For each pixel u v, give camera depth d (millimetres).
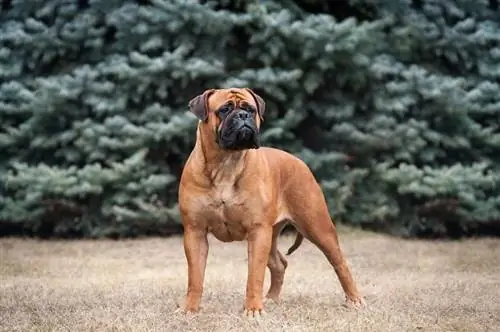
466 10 15750
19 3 15023
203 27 14352
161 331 6348
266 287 9211
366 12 15656
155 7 14383
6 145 14859
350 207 15305
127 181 14289
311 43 14031
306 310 7336
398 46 15125
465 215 14805
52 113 14562
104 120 14891
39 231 15562
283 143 14891
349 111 14945
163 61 13977
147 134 14078
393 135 14625
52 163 15336
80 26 14656
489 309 7430
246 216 7137
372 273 10352
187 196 7207
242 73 14109
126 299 8008
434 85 14766
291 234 15055
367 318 6812
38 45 14672
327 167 14992
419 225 15234
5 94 14734
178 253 12789
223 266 11258
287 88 14703
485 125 16000
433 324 6637
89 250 13141
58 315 7121
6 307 7688
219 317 6945
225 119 6863
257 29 14531
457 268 10914
